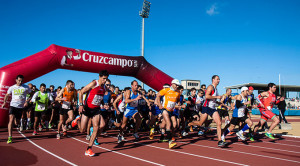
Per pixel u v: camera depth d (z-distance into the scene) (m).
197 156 4.70
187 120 9.10
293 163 4.17
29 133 8.34
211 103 5.84
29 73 9.87
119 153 4.91
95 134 4.63
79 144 6.00
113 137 7.67
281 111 11.86
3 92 9.10
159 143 6.43
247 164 4.05
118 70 12.07
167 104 5.70
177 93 5.75
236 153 5.06
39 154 4.70
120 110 8.16
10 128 6.02
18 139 6.77
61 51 10.62
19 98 6.14
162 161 4.21
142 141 6.80
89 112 4.71
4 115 9.04
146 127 9.91
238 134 6.61
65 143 6.14
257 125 7.72
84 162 4.04
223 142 5.53
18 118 6.26
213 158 4.52
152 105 8.00
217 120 5.66
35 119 7.96
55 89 10.93
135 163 4.03
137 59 12.78
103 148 5.50
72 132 8.80
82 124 4.83
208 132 8.79
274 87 7.25
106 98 6.96
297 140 7.23
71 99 7.27
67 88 7.12
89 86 4.54
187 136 8.27
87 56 11.13
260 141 7.00
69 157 4.44
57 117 10.73
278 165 4.02
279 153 5.10
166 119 5.65
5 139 6.70
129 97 6.30
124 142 6.55
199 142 6.72
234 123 6.50
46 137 7.31
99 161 4.14
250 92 8.21
